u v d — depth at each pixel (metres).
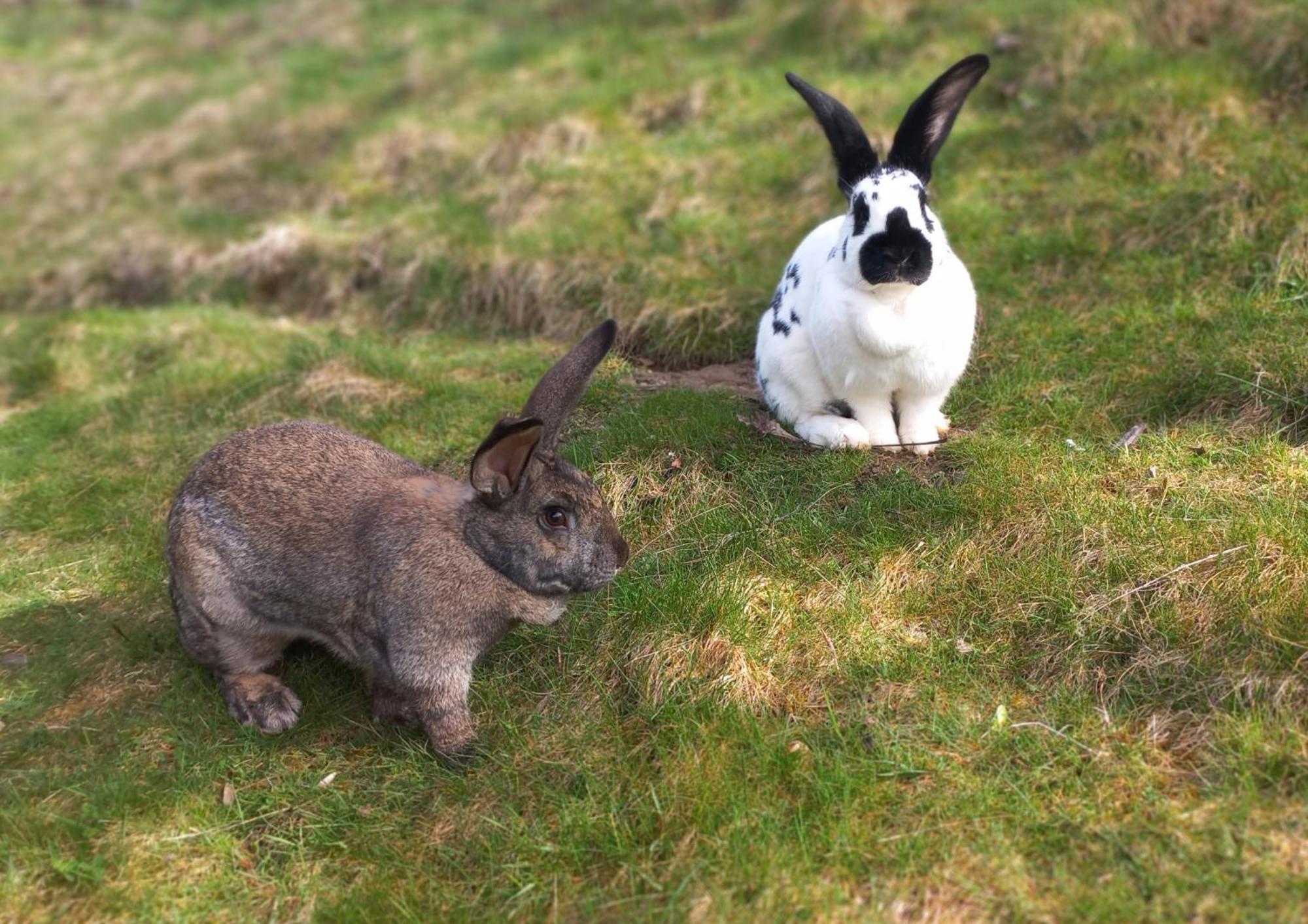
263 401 2.12
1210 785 1.32
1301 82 2.29
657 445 1.77
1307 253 1.90
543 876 1.34
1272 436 1.65
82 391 2.34
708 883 1.30
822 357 1.69
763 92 2.85
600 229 2.45
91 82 4.78
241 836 1.41
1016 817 1.32
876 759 1.38
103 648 1.64
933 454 1.72
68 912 1.34
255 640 1.54
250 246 2.77
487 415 1.97
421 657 1.44
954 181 2.32
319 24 4.51
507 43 3.60
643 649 1.51
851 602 1.53
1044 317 1.96
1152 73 2.39
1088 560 1.53
